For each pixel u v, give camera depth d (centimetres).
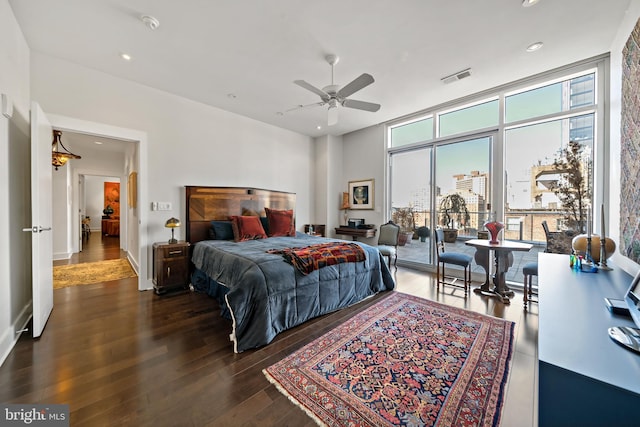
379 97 381
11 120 213
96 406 143
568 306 114
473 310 278
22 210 237
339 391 157
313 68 302
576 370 68
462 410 142
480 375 171
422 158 462
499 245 304
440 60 286
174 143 375
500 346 206
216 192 410
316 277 261
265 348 206
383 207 511
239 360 189
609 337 86
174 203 376
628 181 198
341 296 283
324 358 191
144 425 131
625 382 63
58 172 540
